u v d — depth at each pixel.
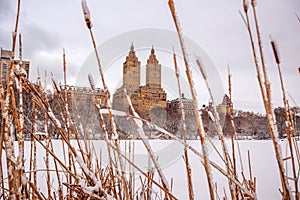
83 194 1.12
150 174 1.61
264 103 0.80
